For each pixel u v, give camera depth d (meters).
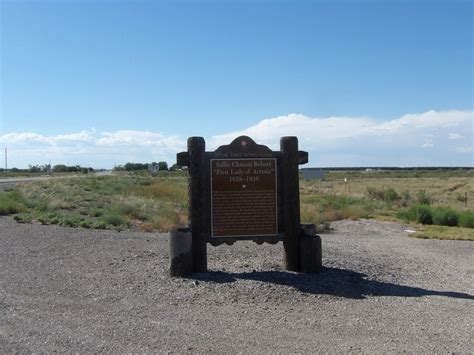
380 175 160.00
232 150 10.63
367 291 9.69
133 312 7.83
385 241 18.48
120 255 12.68
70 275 10.30
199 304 8.41
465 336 6.99
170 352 6.05
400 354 6.17
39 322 7.11
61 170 146.12
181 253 10.12
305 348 6.33
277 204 10.78
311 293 9.23
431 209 27.73
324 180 112.38
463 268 12.97
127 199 30.89
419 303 8.92
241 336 6.77
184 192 40.12
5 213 22.89
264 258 12.48
